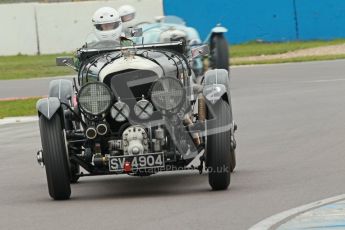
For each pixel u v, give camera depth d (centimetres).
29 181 3195
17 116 5409
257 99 5450
